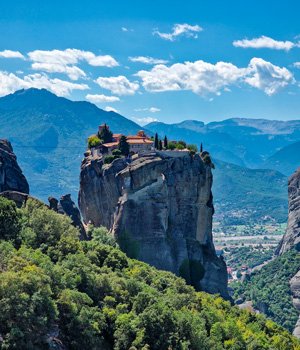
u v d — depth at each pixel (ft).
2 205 551.59
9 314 379.55
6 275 393.91
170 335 459.32
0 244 483.51
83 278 492.13
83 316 427.74
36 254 485.56
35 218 574.97
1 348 363.76
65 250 548.31
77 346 416.26
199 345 476.95
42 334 388.78
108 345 451.12
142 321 460.96
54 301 412.57
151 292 540.11
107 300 484.74
